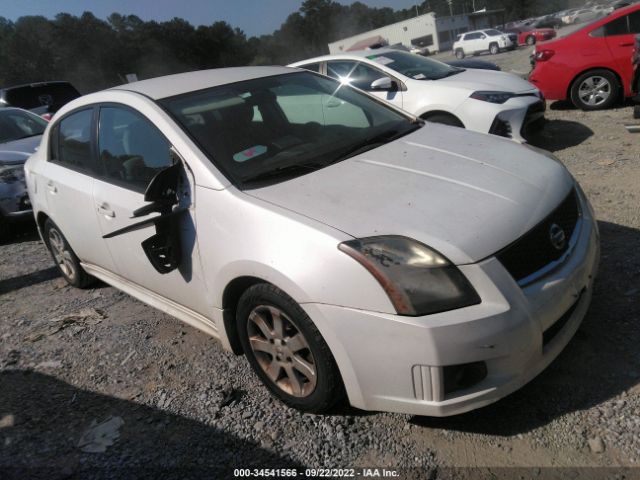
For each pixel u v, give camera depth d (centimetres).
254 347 285
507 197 261
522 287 234
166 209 296
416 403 232
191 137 306
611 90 853
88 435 289
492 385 229
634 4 828
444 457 240
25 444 290
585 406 254
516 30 4444
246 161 301
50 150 439
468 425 255
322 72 799
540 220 252
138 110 333
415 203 255
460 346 219
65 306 451
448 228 238
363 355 233
